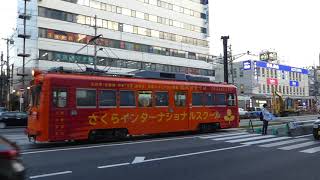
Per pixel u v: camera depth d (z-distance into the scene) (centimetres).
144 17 7769
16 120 3691
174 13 8444
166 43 8181
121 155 1411
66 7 6425
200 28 9050
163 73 2188
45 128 1706
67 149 1602
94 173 1076
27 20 6159
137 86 2023
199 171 1098
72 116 1777
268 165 1190
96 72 1931
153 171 1102
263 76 8338
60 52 6281
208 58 9144
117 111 1930
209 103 2384
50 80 1733
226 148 1595
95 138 1855
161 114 2116
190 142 1825
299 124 2400
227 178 1002
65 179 997
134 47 7506
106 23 7038
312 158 1328
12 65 6962
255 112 5209
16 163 680
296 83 9319
